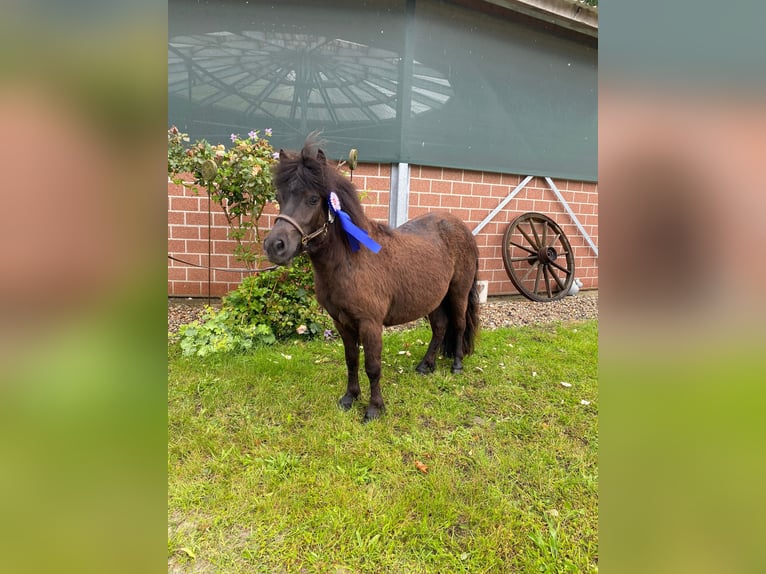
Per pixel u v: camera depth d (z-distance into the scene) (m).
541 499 1.91
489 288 5.36
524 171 5.23
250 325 3.57
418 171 4.70
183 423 2.39
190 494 1.86
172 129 3.42
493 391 2.90
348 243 2.25
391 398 2.76
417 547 1.63
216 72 4.06
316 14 4.17
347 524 1.72
